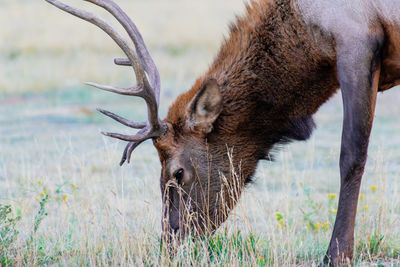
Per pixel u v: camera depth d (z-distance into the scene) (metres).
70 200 13.91
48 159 19.39
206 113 10.70
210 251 10.80
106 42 49.16
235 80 11.16
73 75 38.78
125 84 37.19
